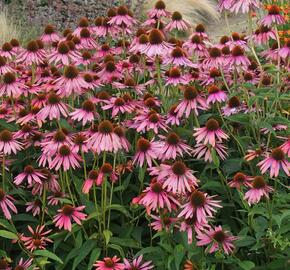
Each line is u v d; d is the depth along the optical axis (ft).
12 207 5.21
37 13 15.08
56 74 6.84
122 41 7.59
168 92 6.95
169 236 5.02
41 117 5.67
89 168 6.06
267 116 5.98
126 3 15.38
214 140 5.27
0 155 5.82
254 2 6.11
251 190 5.01
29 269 4.90
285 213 4.74
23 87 6.23
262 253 5.24
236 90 6.34
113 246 5.14
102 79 6.70
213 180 5.76
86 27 7.50
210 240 4.83
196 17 17.46
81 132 5.75
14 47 7.29
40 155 5.86
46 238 5.21
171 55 6.31
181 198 4.99
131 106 6.10
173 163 5.37
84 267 5.37
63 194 5.54
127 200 5.84
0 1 15.65
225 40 7.07
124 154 5.98
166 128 5.99
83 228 5.27
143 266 4.97
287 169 4.99
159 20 7.29
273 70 6.24
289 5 12.43
